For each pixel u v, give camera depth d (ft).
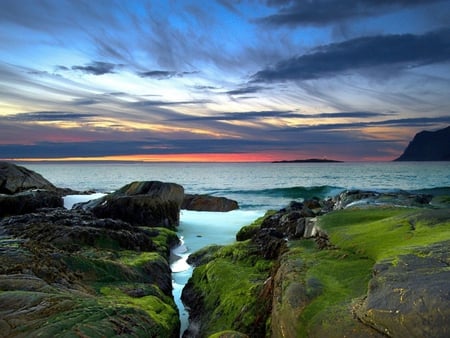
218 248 60.13
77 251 47.96
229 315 35.70
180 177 368.89
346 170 481.05
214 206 124.36
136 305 32.37
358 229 36.94
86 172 477.36
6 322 23.63
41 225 56.08
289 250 38.27
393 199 68.74
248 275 42.37
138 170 565.12
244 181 308.19
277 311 27.02
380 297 20.11
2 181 100.89
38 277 33.04
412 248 26.27
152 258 49.52
